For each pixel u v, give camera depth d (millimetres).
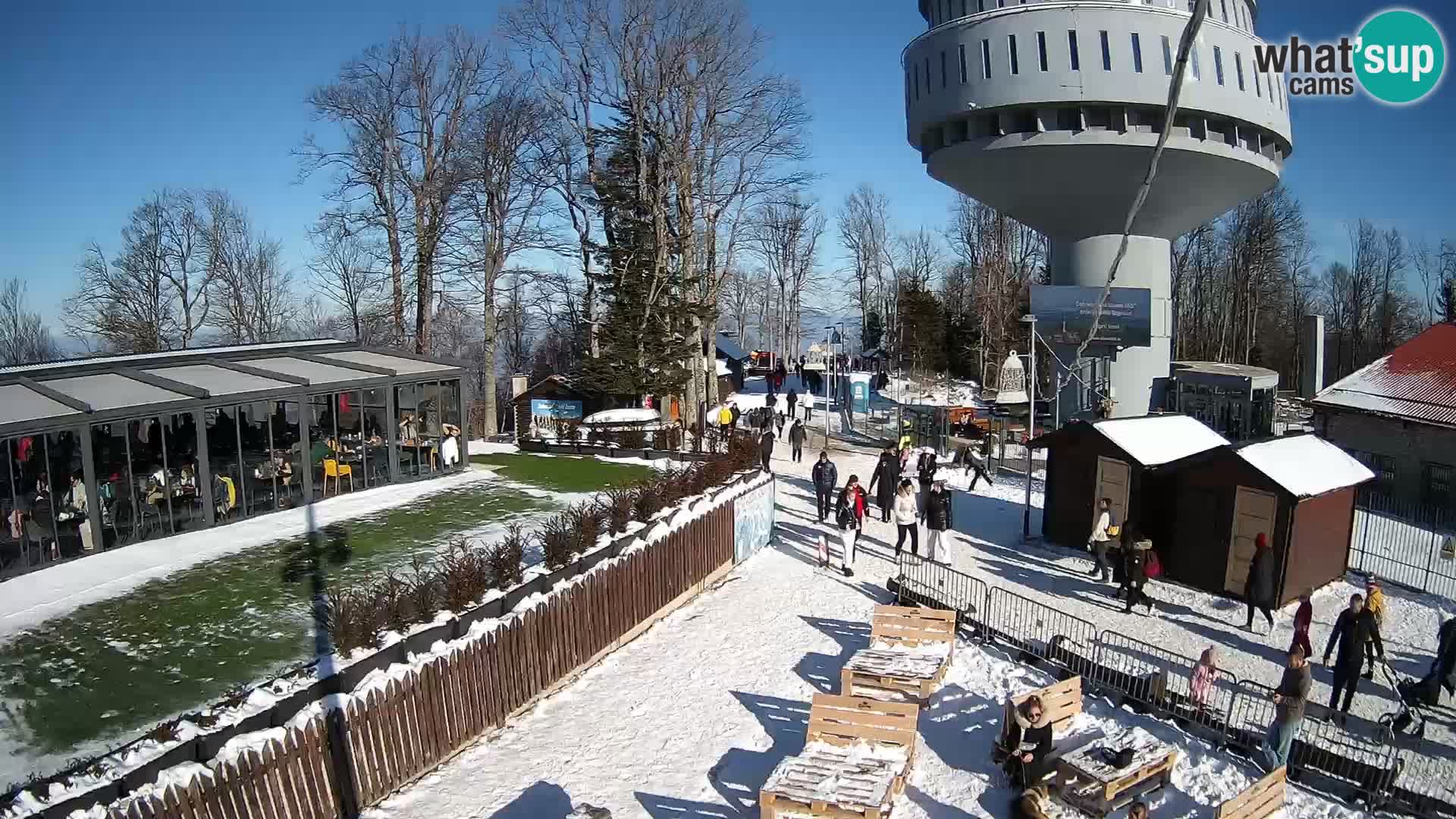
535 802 11477
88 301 57125
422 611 12859
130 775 8641
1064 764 11352
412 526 20859
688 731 13492
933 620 15781
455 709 12547
